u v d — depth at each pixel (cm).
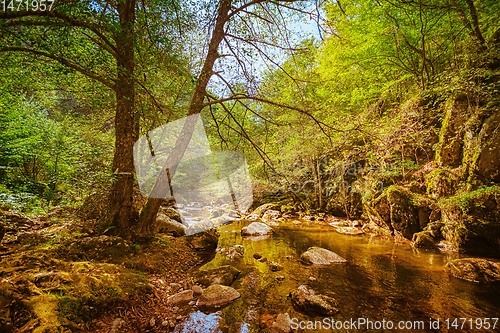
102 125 594
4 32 196
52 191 502
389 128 720
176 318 270
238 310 306
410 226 738
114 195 395
